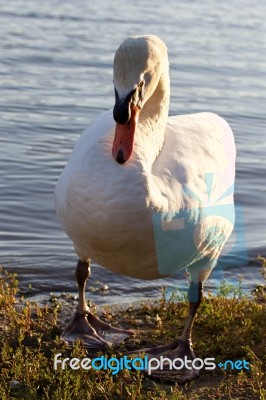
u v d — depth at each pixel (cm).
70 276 793
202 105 1431
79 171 510
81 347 593
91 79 1595
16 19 2262
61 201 541
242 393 534
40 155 1127
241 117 1367
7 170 1064
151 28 2238
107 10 2528
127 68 516
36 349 582
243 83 1628
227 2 2862
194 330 638
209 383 558
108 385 519
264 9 2752
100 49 1902
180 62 1803
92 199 505
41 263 817
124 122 508
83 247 550
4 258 826
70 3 2627
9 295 687
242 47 2033
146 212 509
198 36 2158
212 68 1759
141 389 539
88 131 566
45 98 1423
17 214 940
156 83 546
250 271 803
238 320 642
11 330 620
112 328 640
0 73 1592
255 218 941
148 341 626
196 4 2769
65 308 700
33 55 1783
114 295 752
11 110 1334
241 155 1164
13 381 524
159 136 564
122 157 503
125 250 526
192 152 575
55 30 2125
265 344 607
